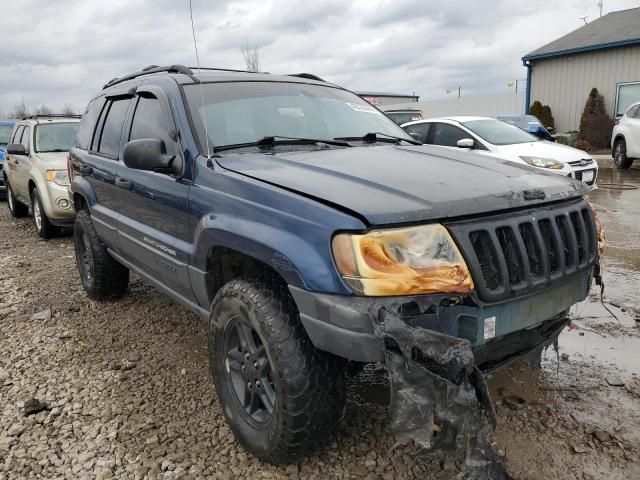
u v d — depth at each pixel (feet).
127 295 17.97
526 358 8.81
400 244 7.16
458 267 7.23
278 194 8.35
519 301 7.89
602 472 8.48
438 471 8.64
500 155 28.68
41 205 26.78
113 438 9.96
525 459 8.84
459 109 93.81
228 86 12.19
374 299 7.07
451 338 6.75
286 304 8.27
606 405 10.30
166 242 11.28
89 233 16.46
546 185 9.00
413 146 12.05
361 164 9.49
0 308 17.37
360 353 7.14
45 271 21.72
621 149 48.75
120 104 14.88
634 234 24.06
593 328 13.79
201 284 10.19
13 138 34.81
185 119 11.04
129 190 12.96
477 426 6.53
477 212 7.72
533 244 8.16
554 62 72.08
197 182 10.19
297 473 8.75
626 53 64.44
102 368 12.84
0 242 27.96
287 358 8.00
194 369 12.60
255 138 11.20
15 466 9.24
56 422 10.56
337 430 8.81
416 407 6.65
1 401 11.44
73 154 17.74
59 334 14.98
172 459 9.29
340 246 7.29
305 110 12.50
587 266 9.04
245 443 9.08
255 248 8.39
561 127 72.74
